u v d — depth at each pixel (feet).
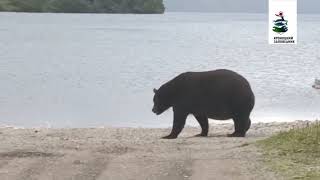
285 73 216.54
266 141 61.77
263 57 300.40
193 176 46.68
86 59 279.49
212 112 80.38
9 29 570.05
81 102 141.08
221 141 69.92
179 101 80.84
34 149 59.36
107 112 124.26
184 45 399.65
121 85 178.09
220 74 80.69
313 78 197.57
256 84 178.81
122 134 83.76
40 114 121.39
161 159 53.72
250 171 47.96
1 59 270.67
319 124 65.26
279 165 49.70
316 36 567.18
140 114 121.19
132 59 281.33
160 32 601.21
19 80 188.85
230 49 362.94
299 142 58.18
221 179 45.50
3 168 49.83
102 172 48.44
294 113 121.70
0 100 143.13
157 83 184.85
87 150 59.36
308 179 44.78
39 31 552.82
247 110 79.56
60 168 49.88
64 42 410.11
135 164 51.49
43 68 231.91
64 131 87.56
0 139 72.79
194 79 81.05
